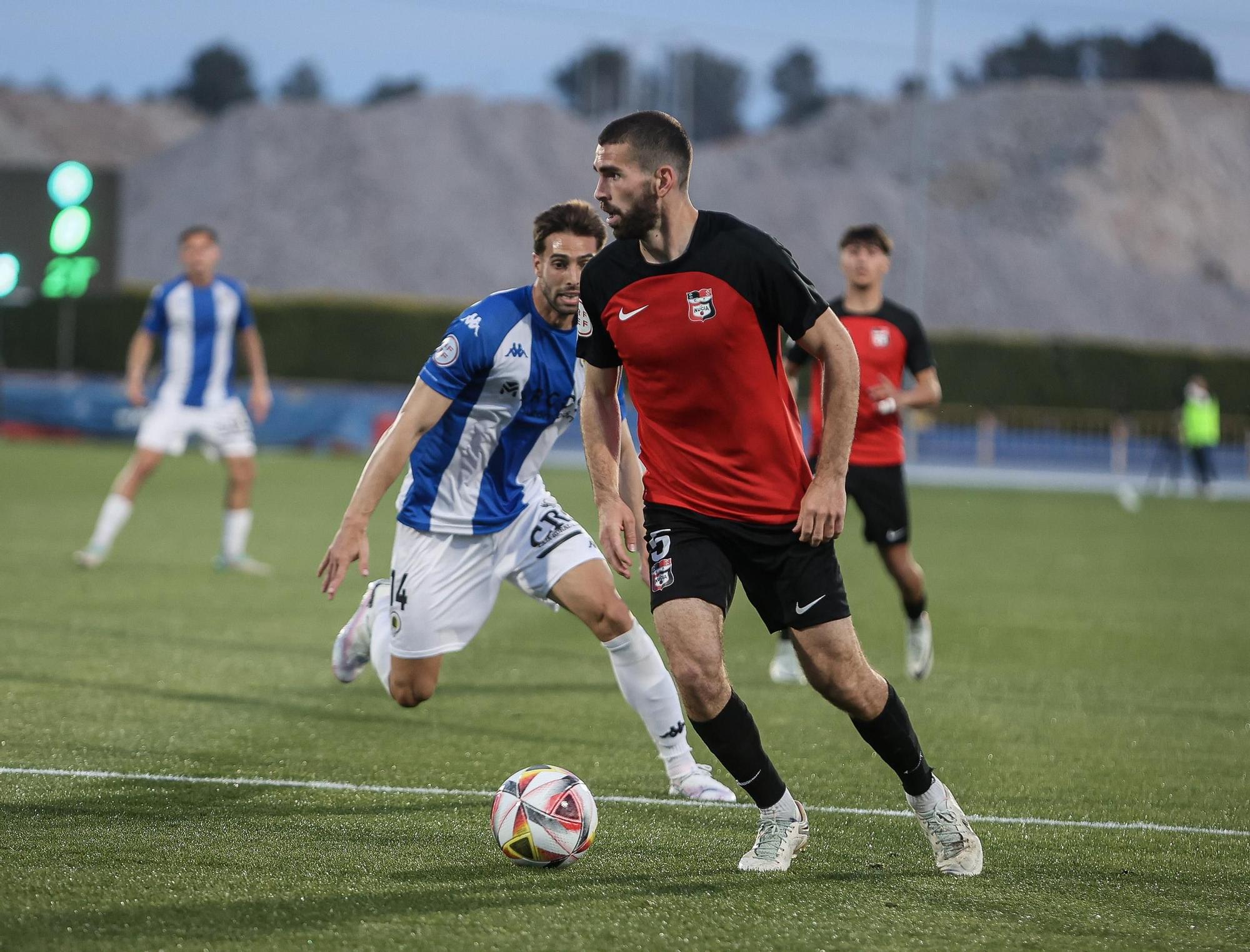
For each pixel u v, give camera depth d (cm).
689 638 1380
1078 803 1748
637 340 1373
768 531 1395
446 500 1805
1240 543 5888
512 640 3012
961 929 1237
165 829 1488
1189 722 2327
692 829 1573
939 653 3014
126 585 3528
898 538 2619
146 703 2188
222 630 2944
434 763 1861
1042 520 6831
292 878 1329
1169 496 9106
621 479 1738
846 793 1767
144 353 3834
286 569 3984
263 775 1756
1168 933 1239
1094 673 2808
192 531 4853
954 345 15712
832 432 1365
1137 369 16012
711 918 1248
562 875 1370
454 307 14162
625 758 1933
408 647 1852
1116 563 4962
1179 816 1694
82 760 1794
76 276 5641
